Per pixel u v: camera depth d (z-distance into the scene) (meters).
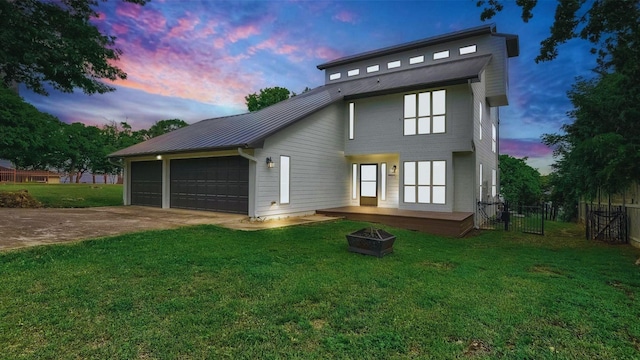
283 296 3.97
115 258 5.27
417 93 12.08
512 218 15.63
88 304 3.51
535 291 4.48
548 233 11.00
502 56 13.45
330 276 4.88
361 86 14.27
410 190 12.19
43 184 27.36
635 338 3.17
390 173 13.42
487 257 6.82
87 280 4.22
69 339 2.79
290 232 8.44
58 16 11.07
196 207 12.26
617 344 3.02
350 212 11.67
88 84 12.30
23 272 4.39
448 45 14.44
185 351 2.69
